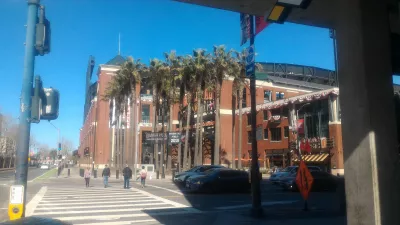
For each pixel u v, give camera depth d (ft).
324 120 157.79
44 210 47.14
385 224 16.88
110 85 196.03
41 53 20.99
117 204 54.60
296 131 157.69
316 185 80.84
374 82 18.07
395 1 19.29
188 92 153.28
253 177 43.91
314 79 315.17
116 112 193.06
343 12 19.47
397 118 20.90
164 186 93.61
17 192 19.40
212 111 206.69
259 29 34.86
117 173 135.23
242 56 151.43
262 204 56.08
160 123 231.71
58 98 21.35
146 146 230.68
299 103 169.37
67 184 99.14
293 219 39.93
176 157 210.59
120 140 187.62
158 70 155.63
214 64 147.54
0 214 41.37
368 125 17.67
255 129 44.65
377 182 17.19
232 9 23.82
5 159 320.91
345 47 19.26
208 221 40.06
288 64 305.53
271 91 247.09
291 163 167.43
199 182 74.95
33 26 20.52
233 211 47.83
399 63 22.13
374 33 18.49
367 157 17.54
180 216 43.78
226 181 76.59
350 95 18.78
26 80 20.04
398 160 17.76
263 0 22.03
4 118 294.05
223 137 212.23
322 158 150.61
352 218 18.15
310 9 22.40
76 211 46.78
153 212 46.96
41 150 616.80
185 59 148.05
